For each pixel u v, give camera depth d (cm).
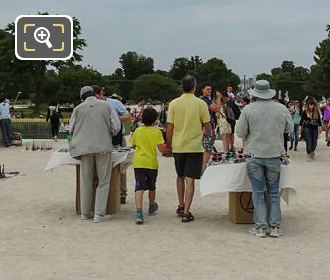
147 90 8431
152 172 915
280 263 668
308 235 810
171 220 907
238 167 839
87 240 778
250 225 873
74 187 1248
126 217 934
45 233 819
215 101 1638
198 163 888
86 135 891
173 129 894
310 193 1158
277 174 809
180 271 636
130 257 693
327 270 641
